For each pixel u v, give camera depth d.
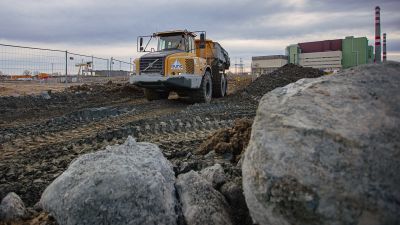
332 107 1.73
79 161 2.36
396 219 1.36
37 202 2.84
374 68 1.96
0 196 3.04
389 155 1.45
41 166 3.94
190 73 9.55
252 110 8.90
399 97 1.69
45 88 15.60
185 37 10.54
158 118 7.20
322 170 1.49
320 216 1.45
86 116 7.80
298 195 1.50
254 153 1.74
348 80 1.91
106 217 1.92
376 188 1.40
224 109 9.09
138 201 1.97
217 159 3.78
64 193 2.05
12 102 10.02
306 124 1.66
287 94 1.99
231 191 2.35
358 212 1.40
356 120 1.61
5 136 5.57
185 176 2.46
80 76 24.06
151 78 9.45
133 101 11.80
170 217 2.05
